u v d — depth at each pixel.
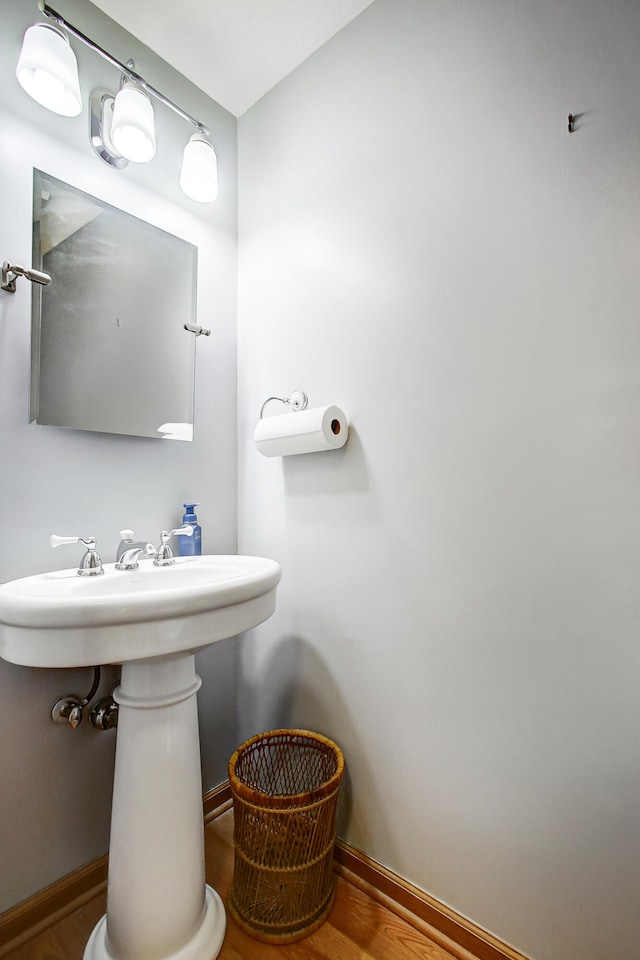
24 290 0.98
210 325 1.40
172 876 0.85
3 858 0.92
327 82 1.25
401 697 1.04
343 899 1.05
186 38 1.24
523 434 0.88
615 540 0.77
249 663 1.40
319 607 1.21
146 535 1.21
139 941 0.82
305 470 1.26
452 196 0.99
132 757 0.86
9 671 0.94
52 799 1.00
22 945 0.91
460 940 0.91
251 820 0.98
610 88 0.79
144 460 1.21
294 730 1.20
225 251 1.46
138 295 1.19
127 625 0.70
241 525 1.46
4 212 0.95
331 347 1.21
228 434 1.45
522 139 0.89
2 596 0.71
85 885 1.03
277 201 1.38
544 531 0.85
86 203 1.09
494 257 0.92
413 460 1.04
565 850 0.81
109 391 1.12
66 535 1.04
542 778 0.84
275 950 0.93
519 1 0.90
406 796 1.02
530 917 0.84
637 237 0.76
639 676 0.75
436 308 1.01
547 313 0.85
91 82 1.12
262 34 1.23
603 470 0.79
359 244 1.16
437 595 0.99
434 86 1.03
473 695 0.93
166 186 1.30
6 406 0.95
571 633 0.82
